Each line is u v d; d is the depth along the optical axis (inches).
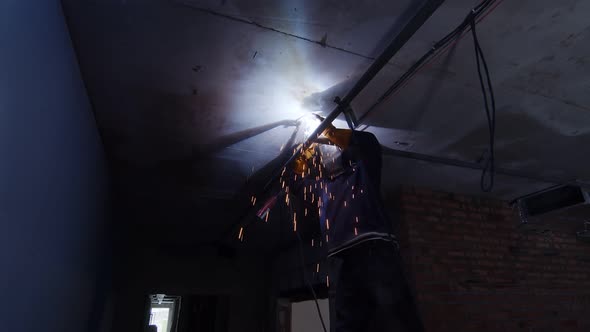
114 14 58.9
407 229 131.3
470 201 148.3
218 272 223.3
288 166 98.9
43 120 54.4
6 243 44.6
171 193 140.1
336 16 59.7
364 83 69.0
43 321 64.4
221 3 56.8
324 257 169.5
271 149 105.0
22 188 48.6
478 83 76.9
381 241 66.3
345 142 72.1
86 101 78.6
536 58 69.9
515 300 138.1
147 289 203.9
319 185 82.2
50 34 53.9
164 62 69.9
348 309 66.1
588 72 73.7
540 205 142.9
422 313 120.0
